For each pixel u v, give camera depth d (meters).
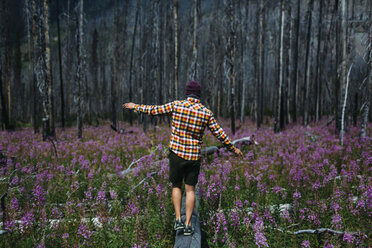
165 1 23.06
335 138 11.62
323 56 21.77
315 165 5.86
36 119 16.77
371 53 10.34
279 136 12.94
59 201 4.59
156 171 5.63
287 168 6.09
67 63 29.56
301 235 3.21
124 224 3.44
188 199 3.03
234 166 6.06
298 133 14.13
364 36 11.94
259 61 21.89
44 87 12.83
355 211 3.60
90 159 8.22
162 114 3.14
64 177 5.37
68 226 3.34
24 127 21.95
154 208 3.98
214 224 3.25
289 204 4.30
